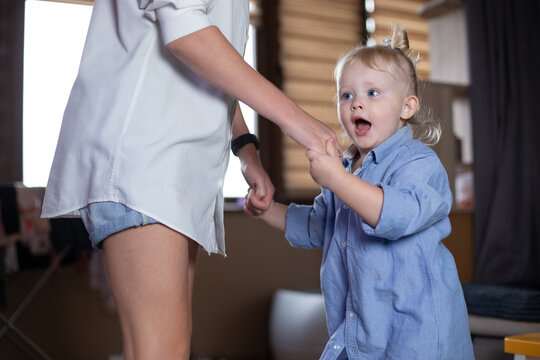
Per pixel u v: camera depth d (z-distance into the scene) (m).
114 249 0.93
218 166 1.04
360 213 1.01
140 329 0.91
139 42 0.96
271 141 3.21
